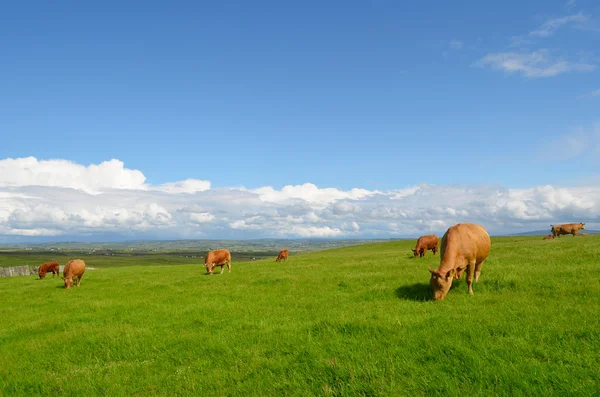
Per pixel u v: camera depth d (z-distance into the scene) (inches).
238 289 708.0
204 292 700.0
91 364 348.5
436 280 460.8
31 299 812.0
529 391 212.2
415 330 338.0
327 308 481.1
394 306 448.8
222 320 460.4
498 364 250.1
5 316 627.5
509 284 507.5
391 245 2588.6
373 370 257.3
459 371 247.3
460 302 445.7
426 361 270.2
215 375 286.7
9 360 371.6
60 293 869.8
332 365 273.6
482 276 573.9
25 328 504.1
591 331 293.9
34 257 6190.9
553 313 359.6
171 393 267.3
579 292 432.8
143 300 652.7
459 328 331.3
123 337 410.0
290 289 660.7
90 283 1034.1
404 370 255.8
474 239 494.3
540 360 258.4
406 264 899.4
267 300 576.7
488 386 223.3
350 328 362.3
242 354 325.7
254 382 267.9
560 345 277.4
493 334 315.3
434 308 424.8
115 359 357.7
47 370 341.7
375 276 701.3
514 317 355.9
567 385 214.8
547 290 456.4
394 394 225.0
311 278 762.8
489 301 439.2
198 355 341.7
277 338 357.1
